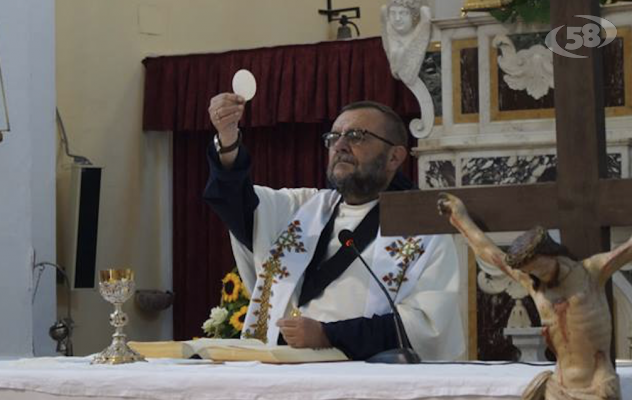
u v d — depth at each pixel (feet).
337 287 18.11
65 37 43.29
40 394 12.51
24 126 29.09
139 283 44.24
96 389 12.19
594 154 11.07
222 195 18.70
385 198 11.96
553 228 11.26
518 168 25.13
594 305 9.93
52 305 35.73
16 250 28.96
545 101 24.99
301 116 41.14
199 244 43.98
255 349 15.10
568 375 10.03
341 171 18.52
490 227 11.39
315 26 48.39
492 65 25.40
